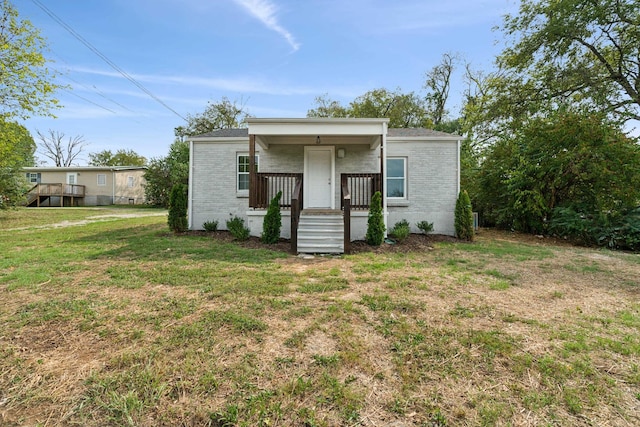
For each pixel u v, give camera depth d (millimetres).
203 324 3137
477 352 2701
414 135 10367
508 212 11766
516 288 4590
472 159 16234
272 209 8242
